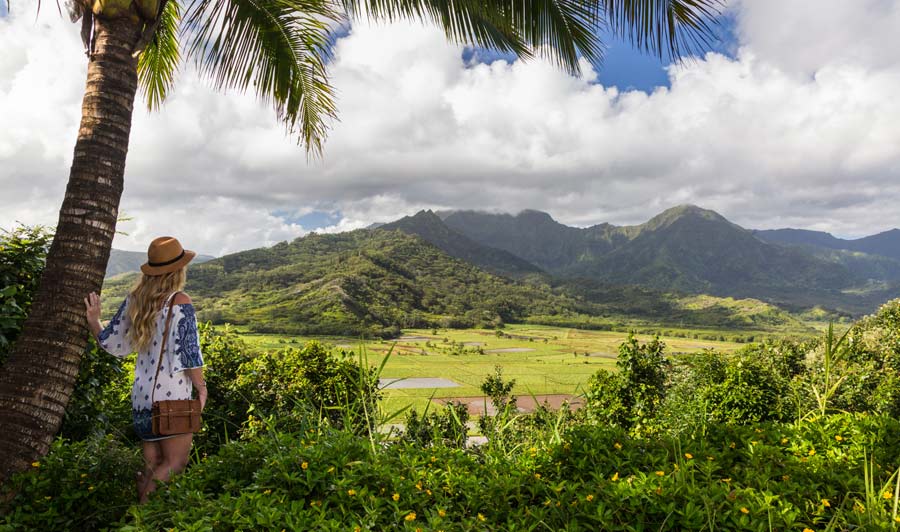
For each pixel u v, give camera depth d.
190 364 2.89
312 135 6.51
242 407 6.88
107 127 3.36
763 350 12.45
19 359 3.13
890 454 2.81
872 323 12.34
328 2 5.41
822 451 2.94
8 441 3.00
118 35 3.42
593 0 4.33
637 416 9.41
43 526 2.60
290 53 5.71
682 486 2.27
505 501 2.34
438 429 3.24
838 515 2.12
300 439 2.82
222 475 2.59
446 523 2.08
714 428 3.26
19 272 4.08
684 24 3.93
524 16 4.55
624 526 2.08
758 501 2.15
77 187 3.28
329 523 1.95
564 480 2.51
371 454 2.63
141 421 2.86
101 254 3.31
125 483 2.93
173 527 1.97
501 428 3.58
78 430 4.62
